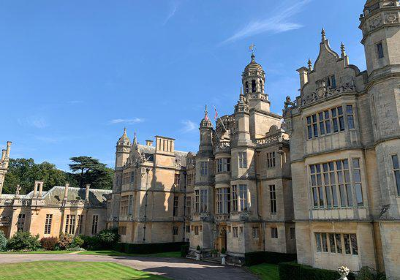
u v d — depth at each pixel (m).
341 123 22.22
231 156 35.47
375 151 20.12
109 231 48.97
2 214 49.91
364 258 19.36
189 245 39.59
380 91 19.59
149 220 45.41
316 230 22.50
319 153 22.95
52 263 31.70
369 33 20.61
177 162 51.78
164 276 24.97
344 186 21.17
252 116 37.31
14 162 82.94
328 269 21.28
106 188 78.69
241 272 27.20
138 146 51.59
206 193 39.03
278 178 32.50
